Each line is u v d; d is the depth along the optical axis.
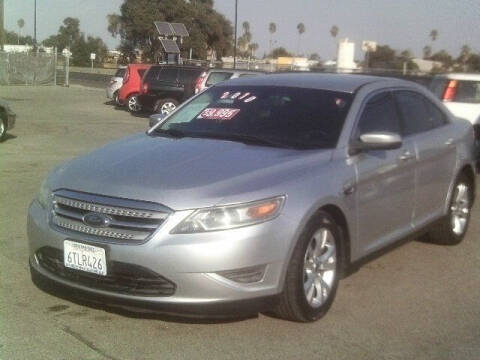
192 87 20.50
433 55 44.09
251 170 4.43
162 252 4.00
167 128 5.69
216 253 4.01
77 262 4.24
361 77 6.01
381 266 6.06
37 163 11.05
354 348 4.24
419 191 5.87
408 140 5.77
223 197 4.12
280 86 5.81
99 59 86.44
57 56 43.56
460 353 4.21
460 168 6.59
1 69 37.88
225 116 5.57
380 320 4.73
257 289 4.15
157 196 4.11
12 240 6.37
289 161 4.65
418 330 4.57
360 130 5.25
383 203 5.29
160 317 4.56
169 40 38.44
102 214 4.18
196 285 4.03
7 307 4.70
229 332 4.39
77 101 27.38
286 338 4.34
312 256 4.54
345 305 5.00
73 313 4.62
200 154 4.77
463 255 6.50
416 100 6.19
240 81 6.17
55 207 4.41
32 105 24.58
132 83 22.30
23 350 4.05
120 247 4.07
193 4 62.31
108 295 4.16
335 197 4.61
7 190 8.73
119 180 4.32
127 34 62.16
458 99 11.88
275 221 4.18
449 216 6.54
